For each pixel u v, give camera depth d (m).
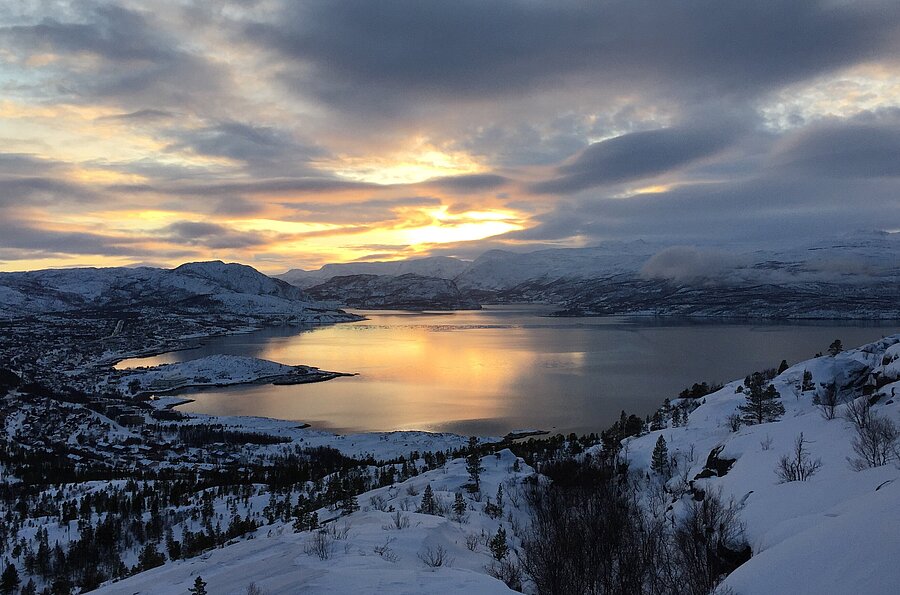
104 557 80.38
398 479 105.25
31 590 72.06
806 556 22.80
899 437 42.31
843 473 36.75
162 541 83.94
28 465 141.38
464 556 40.38
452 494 70.56
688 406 128.62
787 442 51.81
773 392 86.88
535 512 60.75
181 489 112.88
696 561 30.66
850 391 96.81
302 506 79.19
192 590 31.09
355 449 151.00
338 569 31.41
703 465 67.25
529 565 35.09
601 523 36.25
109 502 100.31
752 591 22.69
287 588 28.23
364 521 51.41
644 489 69.00
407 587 27.28
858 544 21.53
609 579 31.44
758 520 33.00
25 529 93.69
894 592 17.94
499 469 84.62
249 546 44.50
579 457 91.38
